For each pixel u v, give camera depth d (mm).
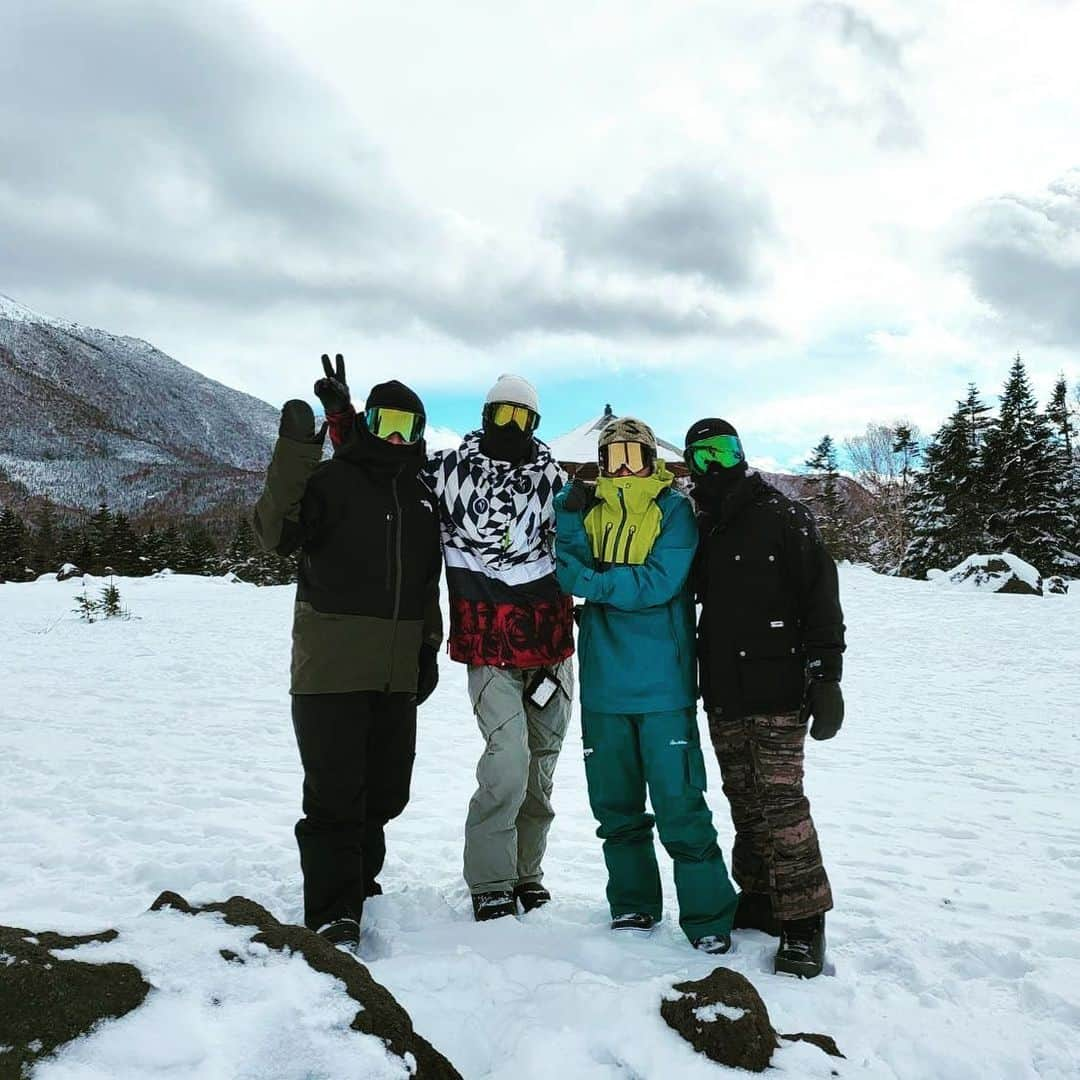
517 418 3172
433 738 7168
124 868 3623
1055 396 53094
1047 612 18703
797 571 2900
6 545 64000
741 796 3084
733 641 2932
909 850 4336
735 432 3068
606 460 3193
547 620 3217
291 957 1797
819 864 2768
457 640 3193
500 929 2826
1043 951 2986
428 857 3994
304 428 2803
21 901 3191
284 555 2951
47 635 14695
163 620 17422
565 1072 1848
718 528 3006
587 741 3129
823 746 7152
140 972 1647
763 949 2871
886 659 13016
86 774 5426
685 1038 1952
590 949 2705
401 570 2994
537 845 3406
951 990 2596
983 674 11625
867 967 2818
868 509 51844
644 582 2957
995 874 3959
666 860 4102
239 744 6508
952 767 6422
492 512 3170
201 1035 1526
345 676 2859
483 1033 2055
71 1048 1457
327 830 2859
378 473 3025
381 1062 1576
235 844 4012
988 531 39812
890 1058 2145
